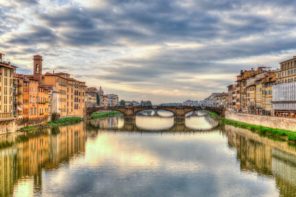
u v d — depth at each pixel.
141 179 61.44
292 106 134.75
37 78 171.88
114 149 93.94
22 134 118.12
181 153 87.88
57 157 79.94
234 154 85.50
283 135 110.88
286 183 58.84
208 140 114.75
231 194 53.44
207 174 65.25
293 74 141.88
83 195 52.56
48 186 56.53
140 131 148.88
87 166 71.12
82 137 120.38
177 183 59.09
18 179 60.41
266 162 74.75
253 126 145.38
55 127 152.88
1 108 115.00
